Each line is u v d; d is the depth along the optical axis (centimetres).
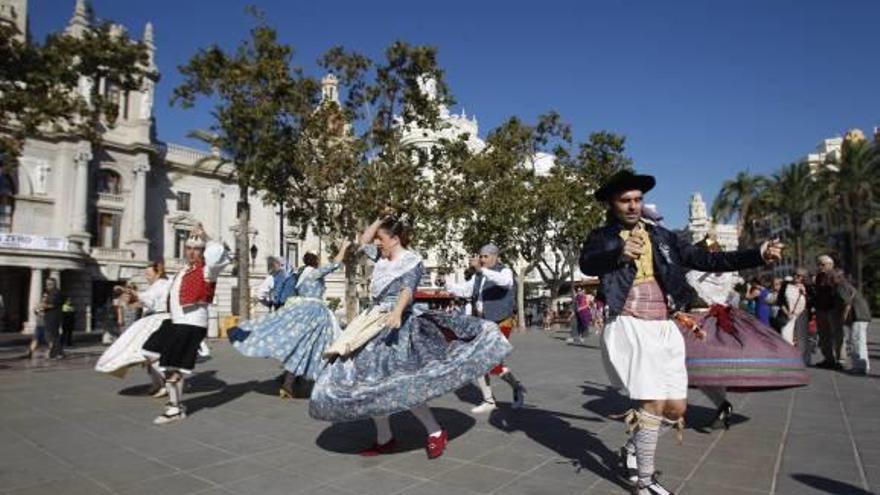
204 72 1672
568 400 665
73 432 520
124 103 4156
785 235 3975
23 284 3662
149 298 721
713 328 498
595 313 2647
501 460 420
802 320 1055
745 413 582
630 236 331
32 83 1364
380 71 1812
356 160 1789
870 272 3972
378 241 455
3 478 387
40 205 3778
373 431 514
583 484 366
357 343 420
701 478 372
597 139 2700
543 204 2684
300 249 5134
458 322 438
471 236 2730
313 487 367
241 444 474
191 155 4584
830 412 586
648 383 321
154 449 460
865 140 3644
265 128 1717
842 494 341
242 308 2295
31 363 1191
